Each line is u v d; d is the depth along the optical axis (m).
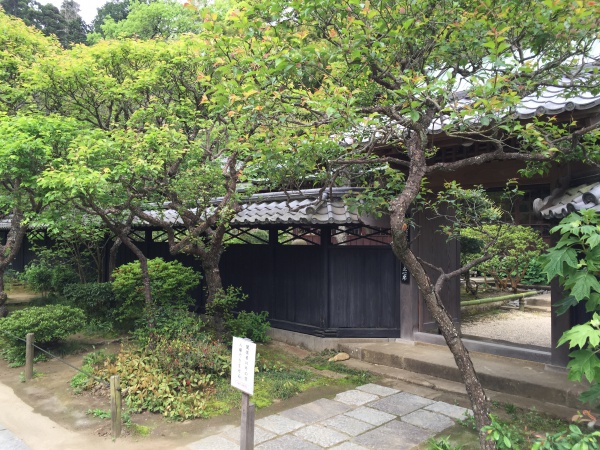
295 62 4.77
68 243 12.64
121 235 7.43
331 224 8.06
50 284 12.48
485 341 8.13
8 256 10.23
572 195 5.43
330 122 5.07
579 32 4.92
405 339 8.27
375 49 5.00
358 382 6.89
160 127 7.60
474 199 6.80
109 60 8.37
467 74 5.38
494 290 15.10
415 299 8.27
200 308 10.73
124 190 7.09
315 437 5.00
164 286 9.09
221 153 8.00
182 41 8.01
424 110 4.97
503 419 5.39
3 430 5.36
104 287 9.76
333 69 5.29
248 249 9.82
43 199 7.06
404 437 5.00
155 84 8.21
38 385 6.83
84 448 4.86
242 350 3.90
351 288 8.42
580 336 2.46
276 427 5.27
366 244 9.05
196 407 5.70
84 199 6.46
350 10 5.04
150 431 5.23
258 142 5.63
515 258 13.61
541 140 4.39
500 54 4.84
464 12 5.07
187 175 7.34
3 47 9.41
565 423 5.24
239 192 7.97
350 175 7.31
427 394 6.38
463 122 4.69
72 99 8.77
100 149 6.24
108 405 5.94
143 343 7.26
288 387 6.46
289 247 9.05
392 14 5.13
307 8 4.80
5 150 6.38
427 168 4.46
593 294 2.77
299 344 8.74
